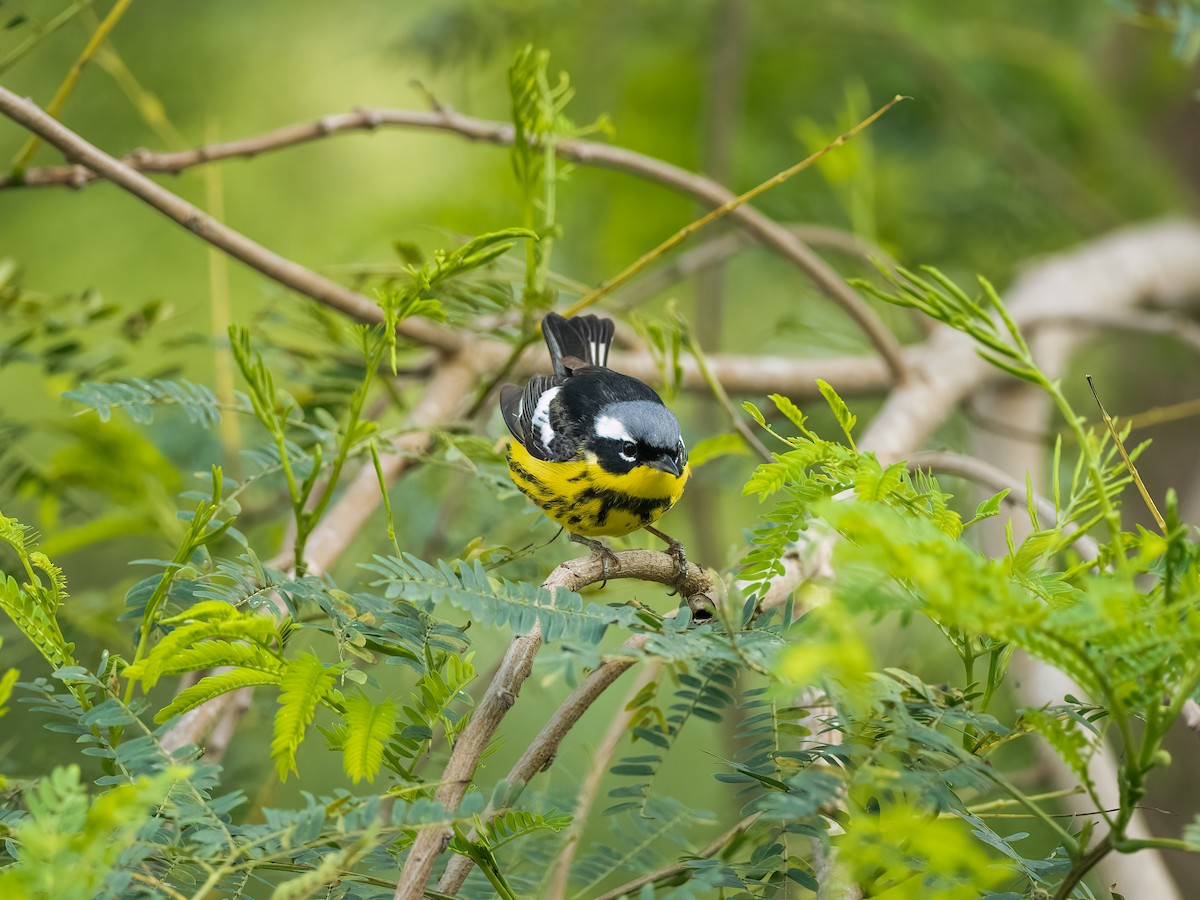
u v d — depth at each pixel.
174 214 9.02
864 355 14.18
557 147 10.77
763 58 17.83
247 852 4.04
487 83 17.91
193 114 17.00
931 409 12.23
